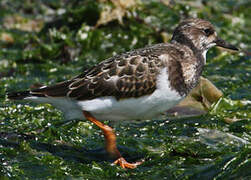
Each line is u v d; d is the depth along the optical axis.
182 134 11.38
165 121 12.19
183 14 19.09
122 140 11.09
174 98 10.27
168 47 10.52
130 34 17.38
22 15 21.44
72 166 9.85
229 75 15.45
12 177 9.21
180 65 10.33
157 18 17.98
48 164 9.80
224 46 11.45
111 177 9.59
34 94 10.12
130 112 10.20
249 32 19.16
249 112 12.48
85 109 10.08
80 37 17.22
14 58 17.27
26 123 11.93
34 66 16.34
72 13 17.91
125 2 17.83
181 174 9.36
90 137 11.35
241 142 10.77
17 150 10.23
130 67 9.98
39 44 17.95
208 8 20.33
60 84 10.12
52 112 12.52
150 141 11.08
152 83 9.97
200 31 11.09
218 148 10.55
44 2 22.36
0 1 22.31
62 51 17.06
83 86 9.95
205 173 9.16
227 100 12.90
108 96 9.97
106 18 17.58
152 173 9.60
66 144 10.88
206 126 11.81
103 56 16.92
